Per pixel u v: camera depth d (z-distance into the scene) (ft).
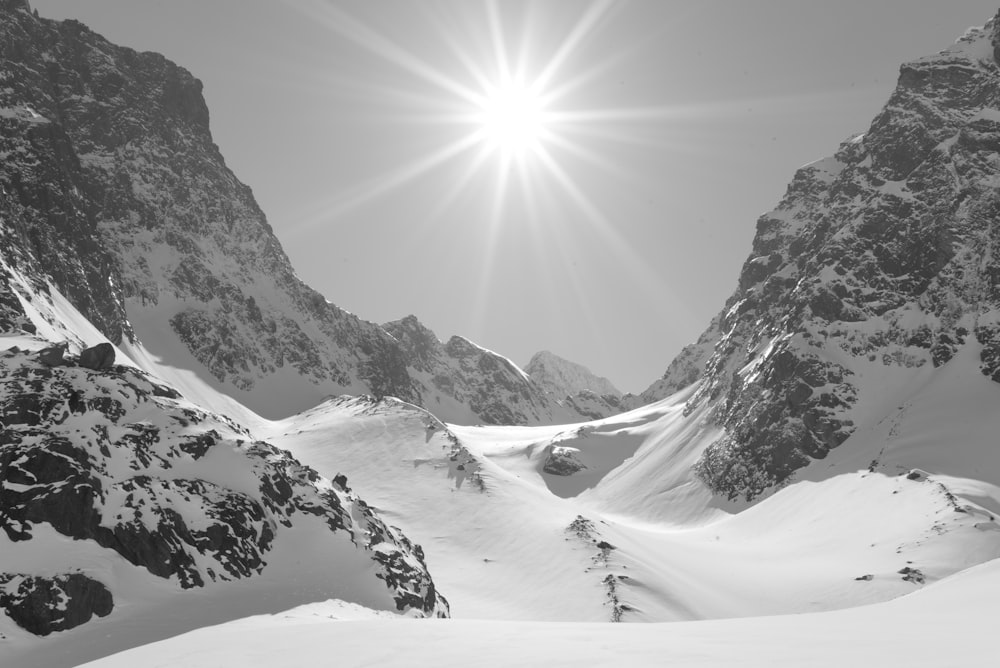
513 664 69.51
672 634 82.17
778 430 566.77
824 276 636.89
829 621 87.61
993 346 540.11
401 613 188.44
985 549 335.26
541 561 341.21
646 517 608.19
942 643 65.87
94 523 167.43
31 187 623.36
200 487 191.11
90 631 147.54
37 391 191.11
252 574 182.09
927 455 460.55
